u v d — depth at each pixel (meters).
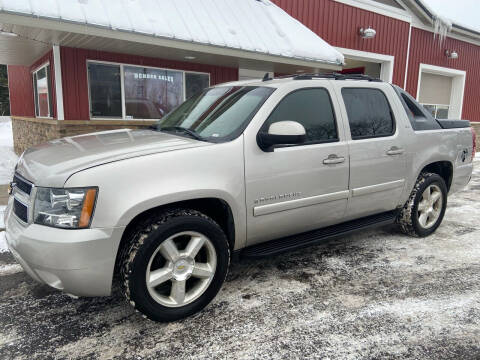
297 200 3.10
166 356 2.27
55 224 2.24
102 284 2.32
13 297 3.01
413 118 4.13
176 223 2.48
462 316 2.72
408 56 13.37
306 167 3.11
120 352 2.31
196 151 2.61
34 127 10.05
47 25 5.38
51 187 2.28
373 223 3.85
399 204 4.08
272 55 7.73
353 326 2.58
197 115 3.39
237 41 7.29
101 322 2.65
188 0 7.40
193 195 2.53
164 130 3.41
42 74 8.95
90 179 2.24
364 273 3.46
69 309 2.83
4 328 2.57
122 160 2.38
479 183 8.34
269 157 2.91
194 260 2.68
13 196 2.79
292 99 3.14
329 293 3.07
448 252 4.01
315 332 2.51
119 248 2.51
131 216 2.31
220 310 2.80
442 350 2.33
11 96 14.21
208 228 2.65
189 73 8.74
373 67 13.56
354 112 3.55
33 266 2.27
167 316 2.55
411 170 4.04
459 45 15.13
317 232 3.48
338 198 3.38
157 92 8.29
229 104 3.25
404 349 2.33
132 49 7.11
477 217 5.46
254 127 2.87
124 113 7.88
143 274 2.40
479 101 16.80
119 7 6.18
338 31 11.10
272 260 3.77
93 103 7.48
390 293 3.07
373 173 3.63
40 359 2.24
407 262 3.72
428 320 2.66
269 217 2.98
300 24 9.36
